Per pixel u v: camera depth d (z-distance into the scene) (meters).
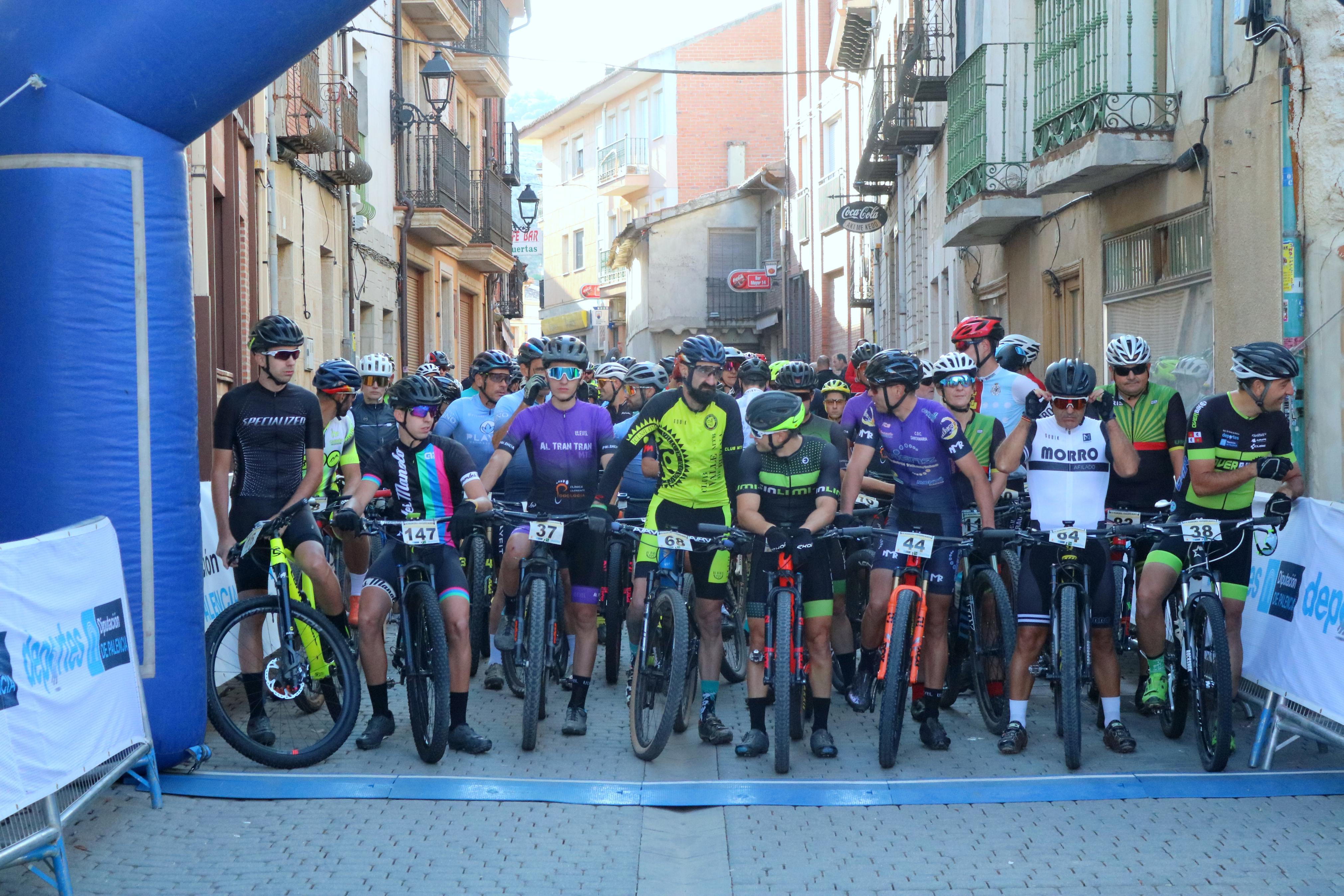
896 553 6.30
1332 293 8.14
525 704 6.07
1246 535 5.98
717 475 6.23
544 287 55.78
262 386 6.21
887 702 5.73
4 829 3.92
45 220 5.39
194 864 4.50
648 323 40.75
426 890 4.26
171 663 5.48
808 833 4.88
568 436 7.04
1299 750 5.99
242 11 5.36
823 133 32.56
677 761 5.95
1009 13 13.95
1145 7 10.54
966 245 15.78
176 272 5.64
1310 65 8.15
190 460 5.67
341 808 5.14
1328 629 5.40
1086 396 5.99
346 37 17.33
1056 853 4.59
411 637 5.93
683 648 5.79
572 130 51.88
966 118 14.73
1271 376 5.61
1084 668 6.03
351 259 17.25
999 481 6.32
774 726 6.40
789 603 5.74
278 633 5.85
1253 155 8.75
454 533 6.05
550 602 6.45
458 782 5.42
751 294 40.50
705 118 43.28
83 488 5.40
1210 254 9.57
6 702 3.97
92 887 4.27
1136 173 10.73
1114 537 5.93
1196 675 5.68
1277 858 4.48
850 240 30.58
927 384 7.75
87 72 5.39
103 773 4.66
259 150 13.22
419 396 5.96
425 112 22.44
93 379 5.41
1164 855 4.54
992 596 6.39
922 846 4.70
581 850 4.66
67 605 4.46
